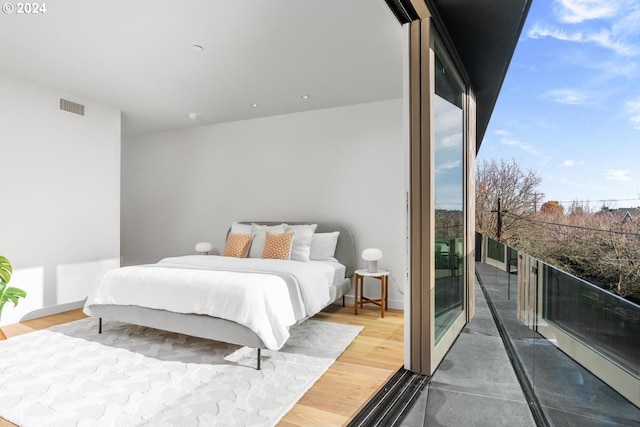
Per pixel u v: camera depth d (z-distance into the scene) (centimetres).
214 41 289
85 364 257
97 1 234
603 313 121
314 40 288
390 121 431
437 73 246
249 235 443
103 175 450
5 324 356
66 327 345
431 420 184
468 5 227
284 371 246
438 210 250
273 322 257
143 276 303
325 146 467
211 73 353
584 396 136
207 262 361
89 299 319
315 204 472
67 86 388
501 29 255
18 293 333
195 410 197
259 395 213
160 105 452
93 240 438
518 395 208
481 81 355
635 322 103
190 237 565
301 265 348
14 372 244
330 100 434
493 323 348
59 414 193
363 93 410
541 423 177
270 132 503
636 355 103
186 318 277
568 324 150
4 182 357
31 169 378
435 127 241
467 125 343
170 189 582
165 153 586
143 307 297
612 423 116
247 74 356
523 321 226
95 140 441
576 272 143
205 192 553
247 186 519
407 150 236
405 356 241
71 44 293
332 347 292
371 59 323
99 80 372
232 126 530
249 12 248
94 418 190
